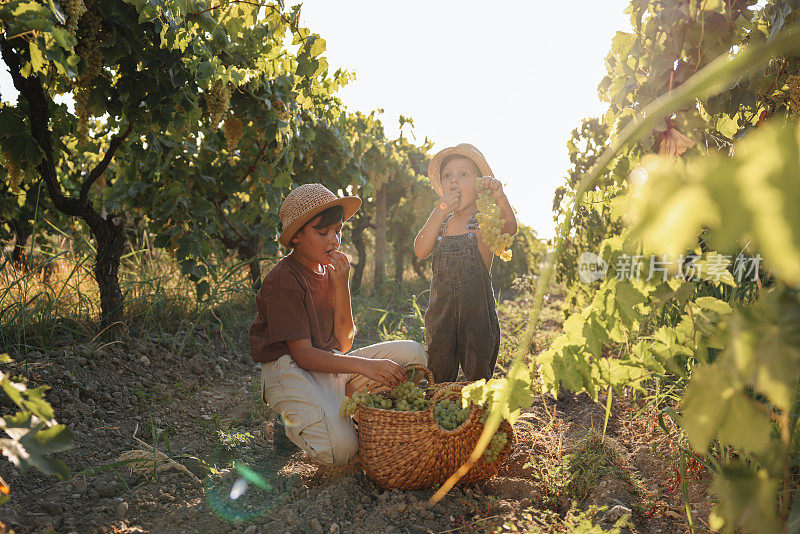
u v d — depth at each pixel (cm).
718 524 123
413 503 231
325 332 293
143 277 546
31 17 226
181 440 313
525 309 747
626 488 241
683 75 207
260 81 475
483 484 258
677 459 252
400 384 260
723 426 108
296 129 569
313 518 221
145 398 355
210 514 227
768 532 106
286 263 278
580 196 91
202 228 508
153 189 552
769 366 94
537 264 1159
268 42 485
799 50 217
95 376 362
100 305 430
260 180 560
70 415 310
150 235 605
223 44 424
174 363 421
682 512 220
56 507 219
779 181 51
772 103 248
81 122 369
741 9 202
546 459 271
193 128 509
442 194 319
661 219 55
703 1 203
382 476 241
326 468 272
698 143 216
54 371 345
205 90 434
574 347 160
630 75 231
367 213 949
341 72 624
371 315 687
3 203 641
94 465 272
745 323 99
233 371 443
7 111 343
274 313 266
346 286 297
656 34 217
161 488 248
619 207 160
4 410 293
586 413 350
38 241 702
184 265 485
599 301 155
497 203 293
